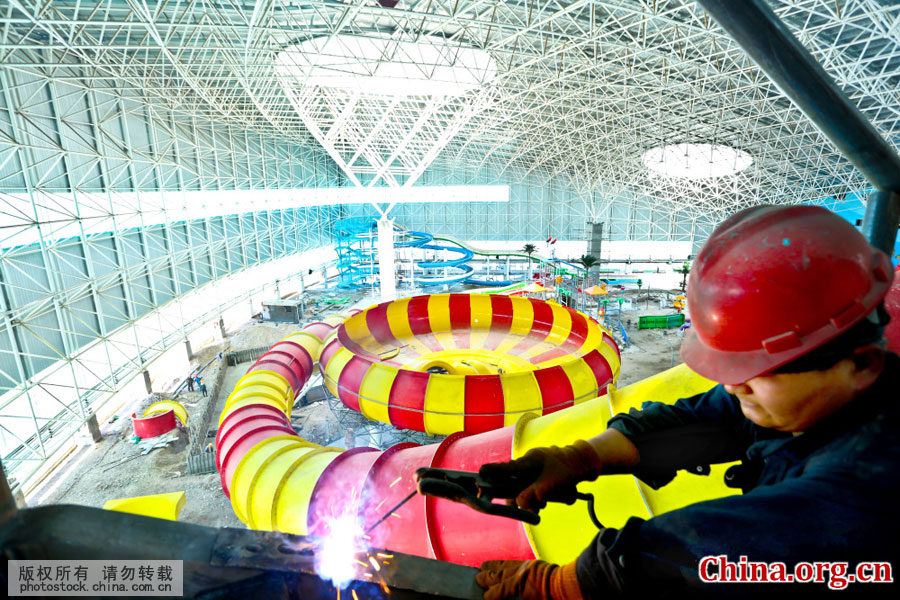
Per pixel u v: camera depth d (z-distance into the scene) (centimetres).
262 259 4397
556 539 350
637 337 3466
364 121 4153
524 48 2480
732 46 2359
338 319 2147
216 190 3553
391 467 598
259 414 1293
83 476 1870
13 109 1827
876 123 2877
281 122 3956
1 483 92
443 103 2919
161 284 2953
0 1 1609
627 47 2225
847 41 2262
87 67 2034
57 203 1973
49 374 1912
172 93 2809
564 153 4906
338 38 1922
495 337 2017
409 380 1393
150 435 2086
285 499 796
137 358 2561
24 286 1950
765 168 4209
